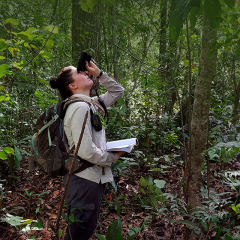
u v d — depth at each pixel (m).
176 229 1.99
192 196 1.66
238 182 1.85
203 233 1.63
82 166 1.50
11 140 2.51
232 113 3.62
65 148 1.52
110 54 5.69
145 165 3.29
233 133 2.59
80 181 1.52
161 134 3.81
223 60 3.98
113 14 4.65
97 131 1.59
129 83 5.70
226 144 1.40
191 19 0.95
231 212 1.91
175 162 3.43
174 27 0.83
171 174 3.13
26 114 3.25
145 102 4.17
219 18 0.92
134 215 2.29
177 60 4.19
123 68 5.95
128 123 3.90
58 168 1.51
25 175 3.09
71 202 1.55
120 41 5.72
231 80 4.77
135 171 3.22
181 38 1.83
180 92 4.36
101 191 1.62
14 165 2.96
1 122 2.39
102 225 2.17
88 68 1.74
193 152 1.63
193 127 1.60
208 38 1.42
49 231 2.01
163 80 4.17
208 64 1.47
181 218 2.11
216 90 4.83
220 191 2.37
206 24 1.41
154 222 2.04
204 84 1.51
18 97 3.09
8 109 2.64
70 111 1.48
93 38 4.54
